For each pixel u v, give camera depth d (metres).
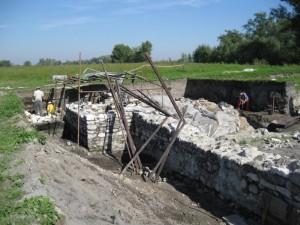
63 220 5.02
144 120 12.03
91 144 12.48
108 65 34.75
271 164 7.20
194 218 7.53
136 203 7.39
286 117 15.54
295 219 6.38
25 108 19.03
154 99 16.84
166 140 10.63
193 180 9.33
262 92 17.83
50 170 6.79
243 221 7.31
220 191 8.36
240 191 7.76
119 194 7.43
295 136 10.53
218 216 7.70
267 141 10.11
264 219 7.07
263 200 7.12
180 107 16.08
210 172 8.66
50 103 18.66
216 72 28.02
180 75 27.14
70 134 15.05
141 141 12.48
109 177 8.44
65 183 6.38
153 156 11.55
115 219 5.75
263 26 60.00
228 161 8.01
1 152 7.39
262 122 15.91
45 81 25.12
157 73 10.30
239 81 19.38
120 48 57.47
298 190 6.40
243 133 12.22
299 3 42.28
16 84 23.64
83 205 5.76
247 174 7.52
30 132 8.74
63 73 30.16
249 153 8.03
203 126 13.20
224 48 54.72
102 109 15.51
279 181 6.80
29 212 4.94
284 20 47.25
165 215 7.37
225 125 13.62
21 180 6.02
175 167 10.08
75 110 14.47
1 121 11.03
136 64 35.47
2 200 5.38
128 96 17.17
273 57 47.31
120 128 12.84
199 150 8.98
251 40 50.78
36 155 7.32
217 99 21.11
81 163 8.45
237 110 18.12
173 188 9.30
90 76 17.20
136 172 10.20
